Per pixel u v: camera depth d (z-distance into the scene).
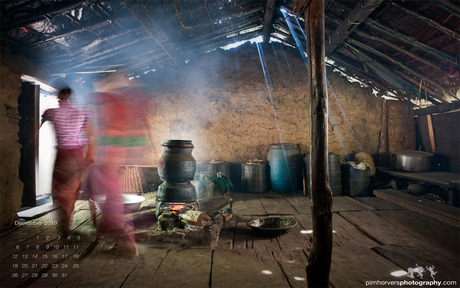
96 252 2.72
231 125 6.73
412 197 4.73
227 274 2.29
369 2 3.46
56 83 5.16
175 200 3.62
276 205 4.86
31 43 3.90
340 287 2.07
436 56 4.11
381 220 3.82
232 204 4.96
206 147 6.73
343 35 4.63
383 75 5.59
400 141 6.61
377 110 6.66
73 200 3.07
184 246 2.88
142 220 3.79
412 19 3.74
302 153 6.62
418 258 2.58
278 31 6.14
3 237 3.14
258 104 6.74
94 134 2.92
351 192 5.52
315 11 2.22
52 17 3.41
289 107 6.69
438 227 3.51
